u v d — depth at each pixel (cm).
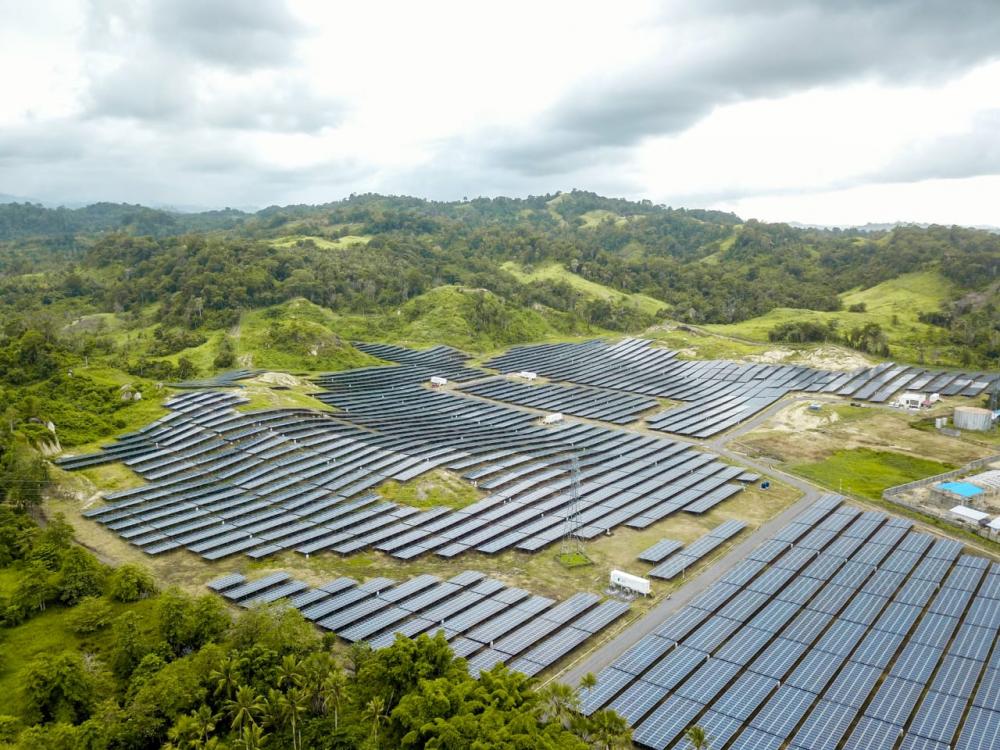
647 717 6969
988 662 7581
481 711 6372
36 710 6881
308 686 6838
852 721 6825
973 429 17200
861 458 15462
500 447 15800
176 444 15462
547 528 11775
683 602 9412
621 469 14762
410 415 19225
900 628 8388
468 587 9800
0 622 8662
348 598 9344
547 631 8481
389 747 6481
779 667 7712
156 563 10725
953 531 11538
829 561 10238
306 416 17575
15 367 17988
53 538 10269
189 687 6919
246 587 9688
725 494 13175
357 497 13200
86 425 16112
